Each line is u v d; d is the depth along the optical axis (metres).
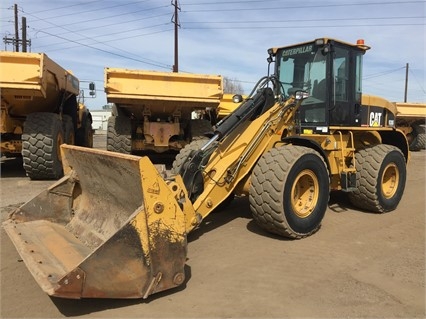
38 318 3.02
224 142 4.87
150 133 9.98
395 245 4.74
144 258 3.14
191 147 5.38
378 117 6.95
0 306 3.18
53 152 8.12
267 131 4.94
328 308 3.23
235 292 3.45
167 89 8.95
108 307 3.17
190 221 3.99
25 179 8.58
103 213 4.11
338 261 4.18
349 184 5.95
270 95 5.25
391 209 6.34
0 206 6.11
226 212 5.90
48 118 8.09
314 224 4.84
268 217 4.55
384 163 6.11
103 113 51.53
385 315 3.16
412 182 9.15
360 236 5.04
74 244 3.85
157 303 3.24
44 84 7.59
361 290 3.55
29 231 4.02
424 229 5.40
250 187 4.64
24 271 3.79
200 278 3.71
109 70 8.73
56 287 2.82
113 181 3.71
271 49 6.47
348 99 6.15
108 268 3.00
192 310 3.15
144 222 3.13
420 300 3.41
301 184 4.90
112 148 9.95
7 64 7.32
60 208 4.52
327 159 5.25
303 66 6.05
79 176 4.45
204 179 4.44
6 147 8.79
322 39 5.63
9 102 8.18
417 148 19.78
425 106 19.11
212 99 9.13
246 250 4.41
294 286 3.59
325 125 5.74
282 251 4.40
